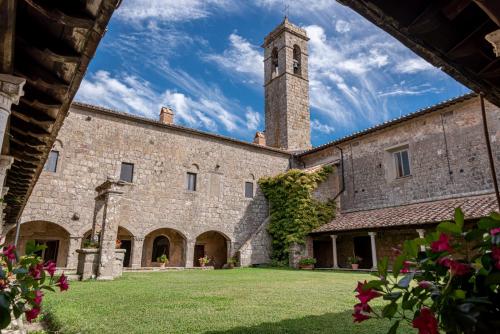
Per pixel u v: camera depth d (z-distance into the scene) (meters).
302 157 23.28
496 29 2.72
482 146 14.02
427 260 1.79
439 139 15.59
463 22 2.71
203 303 5.96
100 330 4.02
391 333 1.86
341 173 20.34
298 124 28.48
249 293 7.31
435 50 2.93
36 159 6.61
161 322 4.44
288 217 19.28
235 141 20.97
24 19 3.00
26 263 2.69
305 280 10.32
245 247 18.95
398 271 1.87
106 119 17.22
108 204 11.54
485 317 1.60
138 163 17.61
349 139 19.81
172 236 20.89
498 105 3.55
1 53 3.29
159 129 18.67
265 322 4.43
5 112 3.51
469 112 14.66
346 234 17.03
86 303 6.00
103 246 11.12
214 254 22.53
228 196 20.16
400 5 2.58
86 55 3.35
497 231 1.60
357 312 1.84
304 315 4.90
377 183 18.11
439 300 1.64
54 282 2.98
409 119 16.73
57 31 3.08
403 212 15.38
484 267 1.63
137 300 6.34
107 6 2.71
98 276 10.84
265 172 22.06
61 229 17.75
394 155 17.78
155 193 17.78
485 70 3.10
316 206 19.08
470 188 14.13
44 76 3.72
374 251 15.16
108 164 16.77
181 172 18.84
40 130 5.18
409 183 16.53
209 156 20.03
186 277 11.70
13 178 8.07
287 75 29.30
